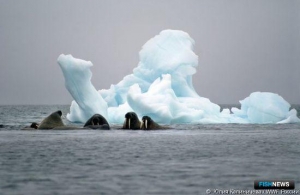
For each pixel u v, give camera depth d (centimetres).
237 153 4381
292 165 3550
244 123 10169
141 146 4953
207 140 5725
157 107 9025
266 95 10475
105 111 9144
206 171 3244
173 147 4881
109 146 4916
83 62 8938
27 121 11575
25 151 4428
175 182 2831
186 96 10419
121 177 3003
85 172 3197
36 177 2997
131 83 10631
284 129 8138
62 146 4875
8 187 2678
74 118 9538
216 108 10369
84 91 8969
